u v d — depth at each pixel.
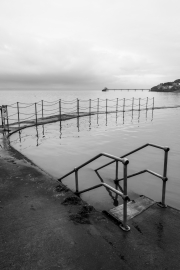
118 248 2.74
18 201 3.98
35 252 2.66
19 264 2.47
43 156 9.05
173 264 2.49
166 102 60.66
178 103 54.97
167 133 14.86
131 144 11.57
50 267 2.43
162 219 3.42
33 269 2.40
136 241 2.88
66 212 3.60
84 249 2.71
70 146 10.98
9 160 6.73
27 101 76.19
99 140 12.53
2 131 14.04
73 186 5.82
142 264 2.48
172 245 2.82
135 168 7.68
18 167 5.95
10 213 3.56
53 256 2.60
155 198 5.34
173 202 5.16
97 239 2.91
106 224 3.27
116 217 3.43
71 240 2.88
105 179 6.44
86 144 11.48
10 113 37.41
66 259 2.55
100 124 19.12
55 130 15.82
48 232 3.05
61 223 3.28
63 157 8.96
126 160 2.91
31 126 17.25
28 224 3.25
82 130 16.00
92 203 4.79
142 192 5.66
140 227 3.20
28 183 4.82
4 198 4.11
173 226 3.24
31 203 3.91
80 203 3.90
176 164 8.16
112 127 17.52
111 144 11.52
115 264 2.48
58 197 4.14
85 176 6.66
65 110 44.31
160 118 23.72
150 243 2.85
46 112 40.00
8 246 2.77
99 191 5.45
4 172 5.53
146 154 9.50
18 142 11.72
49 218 3.41
